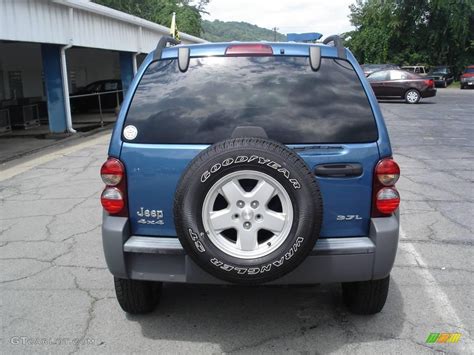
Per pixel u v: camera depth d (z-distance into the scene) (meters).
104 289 4.25
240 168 2.88
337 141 3.17
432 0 40.25
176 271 3.19
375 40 43.47
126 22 18.02
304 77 3.35
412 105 21.80
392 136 12.79
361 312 3.72
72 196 7.32
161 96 3.33
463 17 40.09
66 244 5.35
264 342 3.39
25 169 9.41
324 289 4.22
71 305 3.96
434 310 3.83
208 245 2.93
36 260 4.91
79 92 22.47
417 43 42.34
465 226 5.78
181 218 2.93
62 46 13.71
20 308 3.91
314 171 3.13
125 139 3.23
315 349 3.30
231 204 2.93
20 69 20.22
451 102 23.25
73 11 13.91
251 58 3.42
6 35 10.94
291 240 2.90
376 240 3.14
